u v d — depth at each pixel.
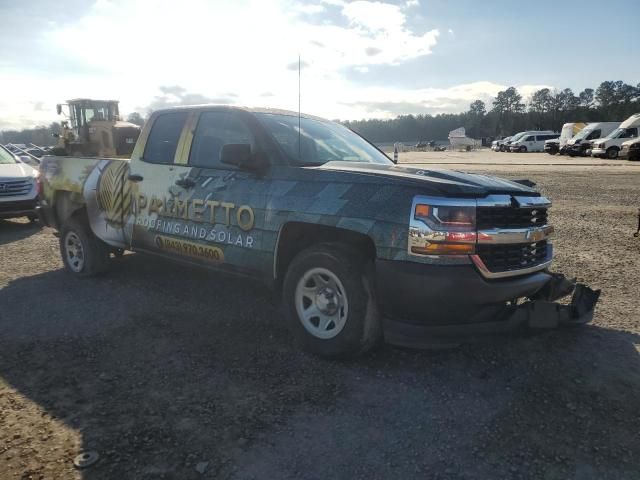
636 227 9.43
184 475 2.54
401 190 3.46
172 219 4.80
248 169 4.17
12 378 3.59
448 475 2.55
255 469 2.59
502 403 3.23
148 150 5.21
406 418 3.06
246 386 3.45
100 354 3.97
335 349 3.70
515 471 2.58
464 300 3.30
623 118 111.06
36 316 4.81
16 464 2.63
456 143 87.19
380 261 3.41
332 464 2.64
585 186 16.78
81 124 20.88
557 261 6.82
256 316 4.77
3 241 8.68
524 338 4.20
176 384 3.48
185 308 5.00
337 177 3.80
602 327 4.47
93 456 2.69
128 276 6.15
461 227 3.27
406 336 3.42
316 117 5.32
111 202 5.48
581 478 2.53
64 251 6.23
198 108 4.88
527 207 3.65
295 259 3.90
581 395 3.33
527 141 54.97
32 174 10.08
